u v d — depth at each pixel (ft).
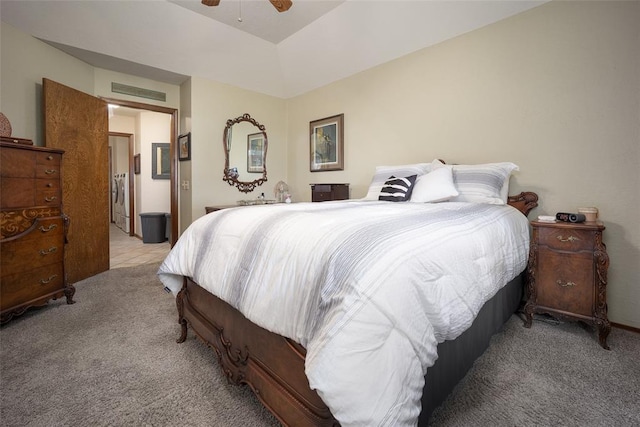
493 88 8.48
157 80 12.76
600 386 4.65
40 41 9.29
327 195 11.62
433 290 3.13
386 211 5.03
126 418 4.04
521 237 6.48
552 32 7.46
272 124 15.03
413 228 3.78
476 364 5.25
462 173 8.13
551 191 7.61
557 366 5.18
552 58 7.48
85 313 7.50
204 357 5.52
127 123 19.15
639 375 4.92
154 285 9.77
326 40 11.36
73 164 10.08
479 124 8.79
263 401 3.81
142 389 4.63
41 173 7.47
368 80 11.65
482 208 6.20
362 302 2.59
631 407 4.20
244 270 3.98
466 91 9.02
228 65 12.60
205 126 12.87
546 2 7.52
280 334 3.31
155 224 17.22
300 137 14.76
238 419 4.03
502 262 5.13
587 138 7.06
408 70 10.39
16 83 8.70
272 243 3.80
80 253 10.34
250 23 10.93
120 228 22.77
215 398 4.43
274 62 13.34
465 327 3.57
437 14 8.96
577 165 7.22
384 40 10.36
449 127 9.43
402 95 10.61
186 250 5.50
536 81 7.75
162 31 10.40
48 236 7.61
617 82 6.64
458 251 3.79
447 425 3.87
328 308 2.75
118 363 5.32
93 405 4.28
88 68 11.02
